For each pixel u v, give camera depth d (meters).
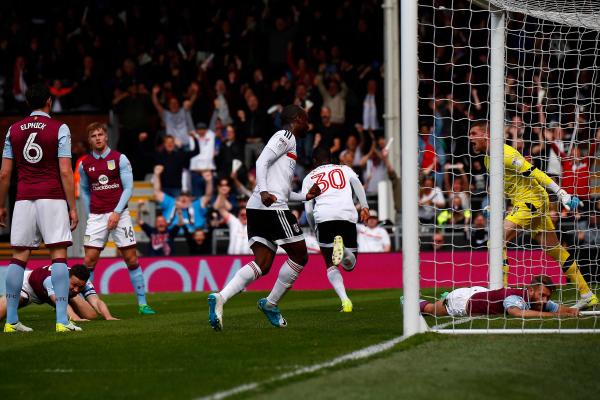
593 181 36.25
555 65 44.84
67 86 54.19
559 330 18.16
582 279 24.38
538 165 38.56
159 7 55.09
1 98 56.25
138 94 50.28
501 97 23.23
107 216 26.97
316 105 47.56
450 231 42.12
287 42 51.88
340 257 21.59
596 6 23.27
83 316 24.31
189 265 41.31
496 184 23.27
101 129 26.69
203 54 53.28
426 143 43.22
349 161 41.31
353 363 14.50
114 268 41.31
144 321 23.17
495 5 22.80
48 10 57.84
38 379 13.92
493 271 23.25
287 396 12.04
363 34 50.38
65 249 20.19
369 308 26.28
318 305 28.11
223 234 43.66
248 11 53.47
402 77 17.59
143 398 12.25
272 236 19.28
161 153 46.88
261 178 18.86
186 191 44.84
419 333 17.75
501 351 15.70
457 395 12.21
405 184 17.70
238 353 15.92
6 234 49.75
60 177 19.91
